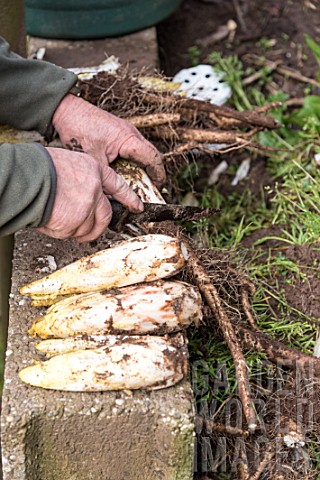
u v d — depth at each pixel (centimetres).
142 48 270
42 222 147
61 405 148
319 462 170
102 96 209
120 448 154
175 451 152
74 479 159
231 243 223
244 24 311
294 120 256
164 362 149
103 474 159
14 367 154
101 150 184
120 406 149
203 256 186
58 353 153
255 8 316
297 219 227
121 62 262
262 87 286
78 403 149
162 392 151
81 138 183
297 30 307
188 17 314
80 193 148
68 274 160
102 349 149
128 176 184
